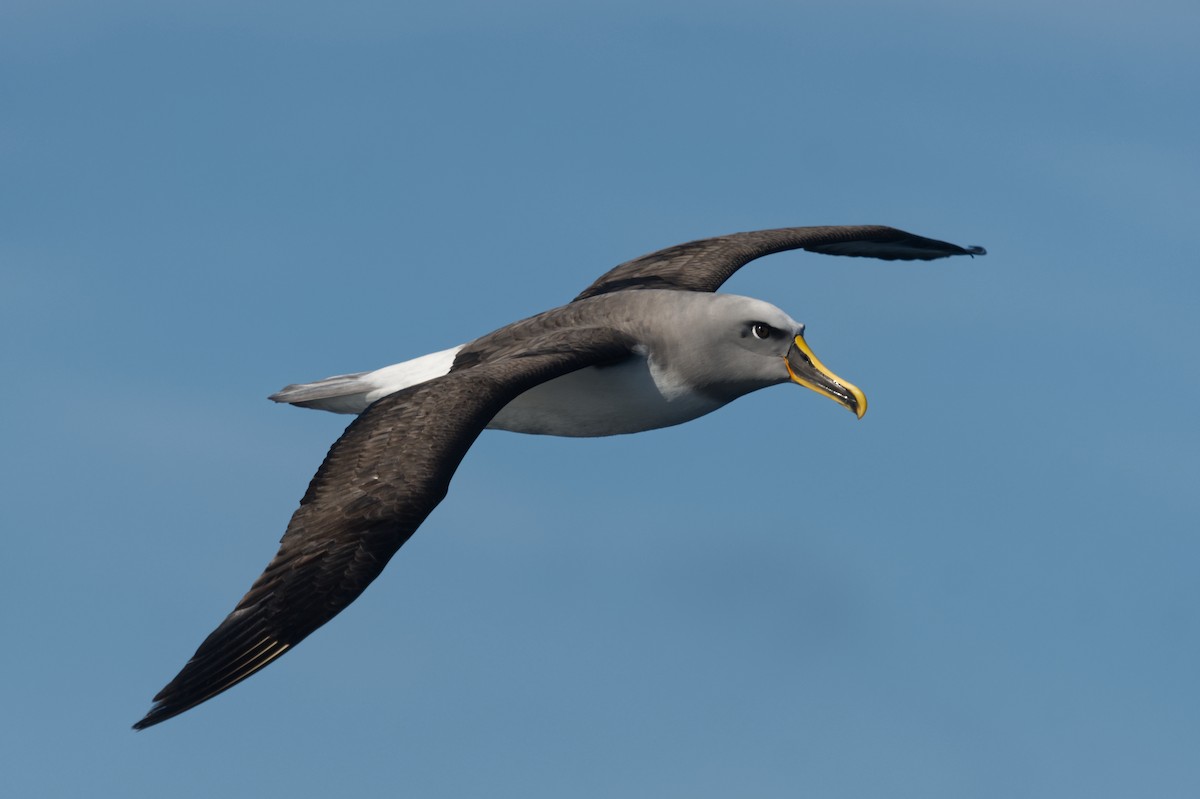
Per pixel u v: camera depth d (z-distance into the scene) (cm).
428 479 1295
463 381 1407
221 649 1215
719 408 1725
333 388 1655
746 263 1902
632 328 1639
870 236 2019
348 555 1253
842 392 1647
